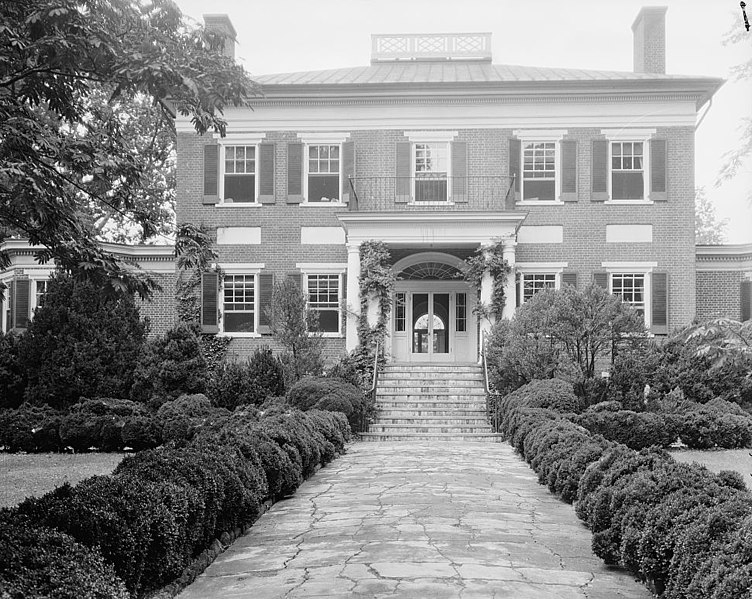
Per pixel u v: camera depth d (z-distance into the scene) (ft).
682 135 88.12
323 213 89.76
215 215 90.48
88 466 48.98
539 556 25.79
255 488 31.35
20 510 18.88
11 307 92.12
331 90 89.04
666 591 19.17
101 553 18.02
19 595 14.25
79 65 27.86
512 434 58.75
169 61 27.40
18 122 29.32
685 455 54.70
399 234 83.87
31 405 65.77
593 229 88.28
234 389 71.87
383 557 25.27
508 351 68.90
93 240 33.58
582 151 88.79
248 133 90.58
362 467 48.93
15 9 27.35
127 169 34.14
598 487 28.58
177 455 27.63
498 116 89.40
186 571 23.45
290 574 23.58
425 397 76.28
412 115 89.86
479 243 84.02
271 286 89.56
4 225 32.09
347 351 83.41
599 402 65.16
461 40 105.81
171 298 93.45
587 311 65.82
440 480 42.63
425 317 92.27
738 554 16.69
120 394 70.95
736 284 90.12
